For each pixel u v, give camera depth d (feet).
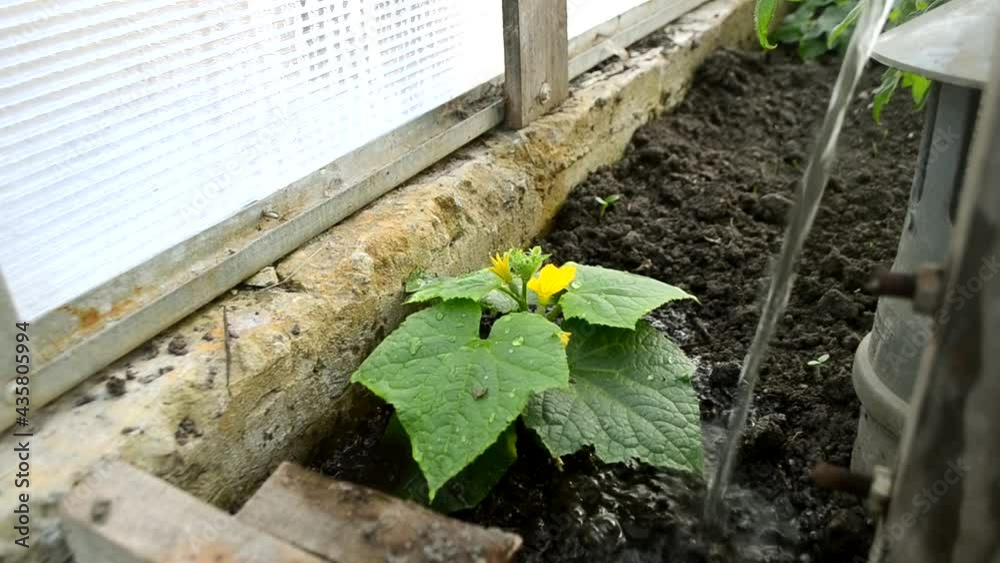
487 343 1.90
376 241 2.20
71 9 1.62
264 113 2.06
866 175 3.10
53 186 1.68
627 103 3.19
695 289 2.61
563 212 2.91
